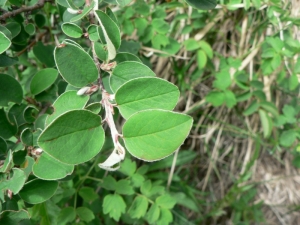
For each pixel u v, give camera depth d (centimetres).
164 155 12
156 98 13
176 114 12
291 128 35
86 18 19
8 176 16
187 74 35
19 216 17
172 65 34
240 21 33
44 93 22
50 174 15
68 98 15
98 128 13
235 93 35
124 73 15
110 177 29
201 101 36
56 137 11
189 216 41
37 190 17
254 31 32
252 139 39
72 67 15
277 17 29
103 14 14
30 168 17
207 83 36
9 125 19
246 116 37
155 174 37
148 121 12
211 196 41
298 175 42
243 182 41
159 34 29
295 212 43
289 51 28
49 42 30
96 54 16
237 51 34
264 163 42
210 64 33
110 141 33
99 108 14
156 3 32
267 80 34
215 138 39
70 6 17
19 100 20
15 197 17
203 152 40
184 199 37
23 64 29
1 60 19
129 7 29
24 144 17
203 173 41
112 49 15
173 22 32
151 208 29
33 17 24
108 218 33
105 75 18
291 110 33
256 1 26
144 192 30
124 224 38
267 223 42
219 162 40
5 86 19
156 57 35
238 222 39
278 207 42
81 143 12
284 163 41
